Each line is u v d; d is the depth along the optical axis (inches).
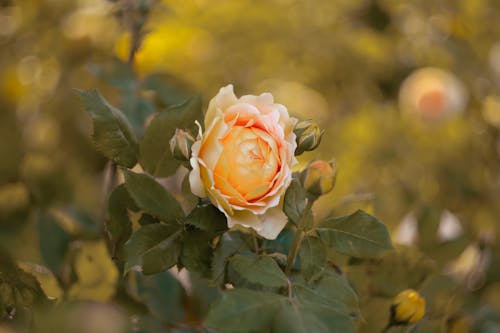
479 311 32.1
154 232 23.1
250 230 24.1
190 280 28.1
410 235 31.0
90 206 39.9
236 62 48.4
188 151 22.4
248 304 21.5
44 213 30.2
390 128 50.3
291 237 25.2
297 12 47.3
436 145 49.8
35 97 45.4
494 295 35.2
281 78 49.6
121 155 24.3
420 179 48.7
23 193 35.1
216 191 22.1
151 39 42.6
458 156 49.6
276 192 22.5
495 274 34.9
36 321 23.9
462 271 35.9
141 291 27.5
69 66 42.6
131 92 33.0
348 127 50.3
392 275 27.1
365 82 50.7
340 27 48.4
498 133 49.2
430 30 50.5
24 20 42.7
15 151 38.1
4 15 43.1
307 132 23.2
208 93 47.2
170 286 27.8
